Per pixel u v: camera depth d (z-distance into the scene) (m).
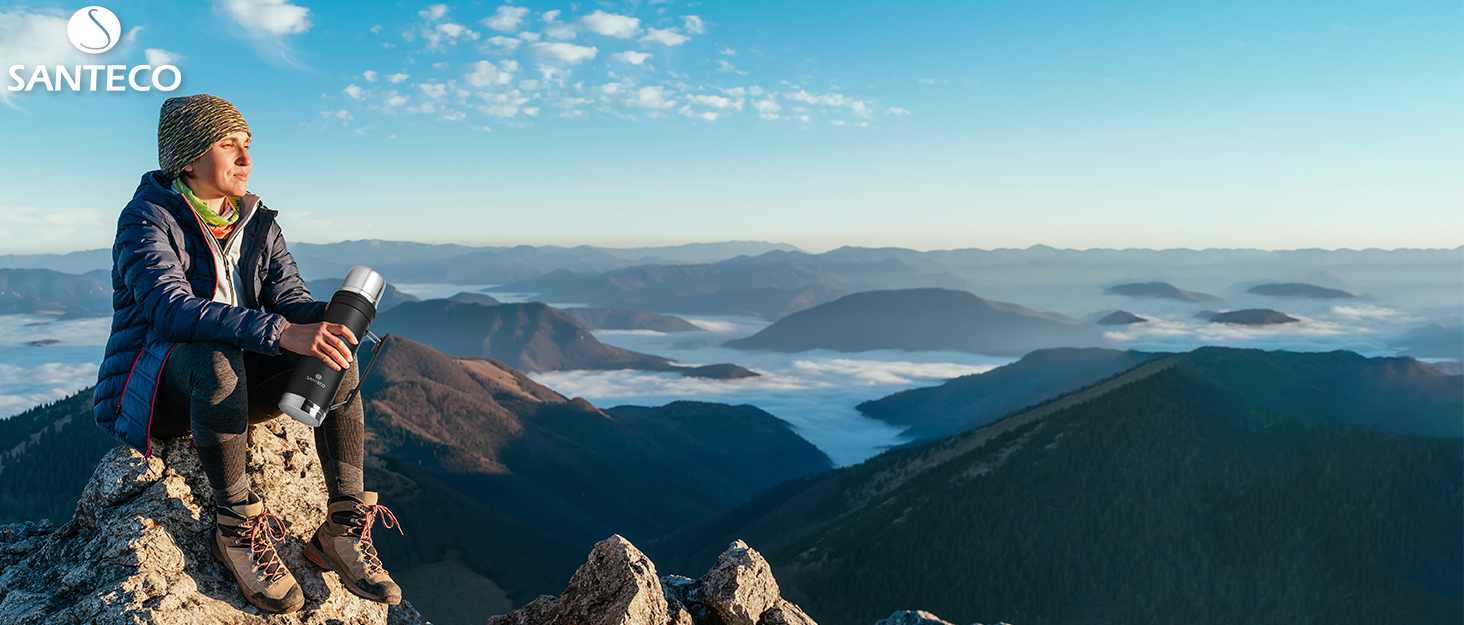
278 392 3.93
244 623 3.79
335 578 4.37
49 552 3.96
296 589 3.94
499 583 154.75
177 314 3.44
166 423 3.87
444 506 172.62
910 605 158.00
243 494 3.80
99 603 3.42
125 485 3.87
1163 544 178.88
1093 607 162.00
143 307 3.52
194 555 3.87
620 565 4.67
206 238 3.82
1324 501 195.38
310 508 4.44
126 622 3.35
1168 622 156.12
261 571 3.85
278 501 4.29
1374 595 167.75
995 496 194.12
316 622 4.13
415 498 168.88
